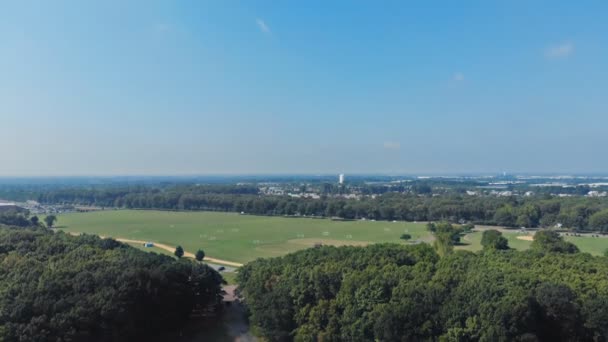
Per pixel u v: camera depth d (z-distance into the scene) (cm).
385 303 9181
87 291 9275
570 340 8525
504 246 19462
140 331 10138
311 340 9631
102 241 13588
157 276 10669
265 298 10531
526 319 8056
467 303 8556
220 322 11988
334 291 10188
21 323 8031
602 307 8306
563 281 9644
